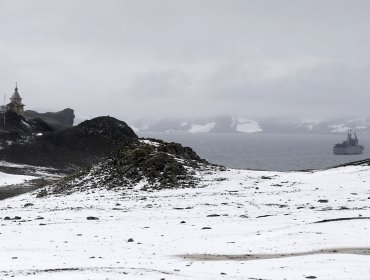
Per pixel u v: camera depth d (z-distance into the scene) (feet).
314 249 83.25
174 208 141.69
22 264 72.13
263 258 78.43
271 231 99.66
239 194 171.94
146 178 206.08
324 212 122.62
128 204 155.22
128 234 101.04
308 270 68.39
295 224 105.81
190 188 190.19
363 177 190.39
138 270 66.95
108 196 182.19
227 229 104.37
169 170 208.85
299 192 170.60
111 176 216.33
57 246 88.89
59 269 67.26
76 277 61.82
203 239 94.99
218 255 81.56
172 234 100.53
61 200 181.57
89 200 173.47
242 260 77.00
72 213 134.92
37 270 66.74
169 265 72.74
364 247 83.35
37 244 90.63
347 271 66.69
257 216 122.62
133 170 213.25
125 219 121.29
